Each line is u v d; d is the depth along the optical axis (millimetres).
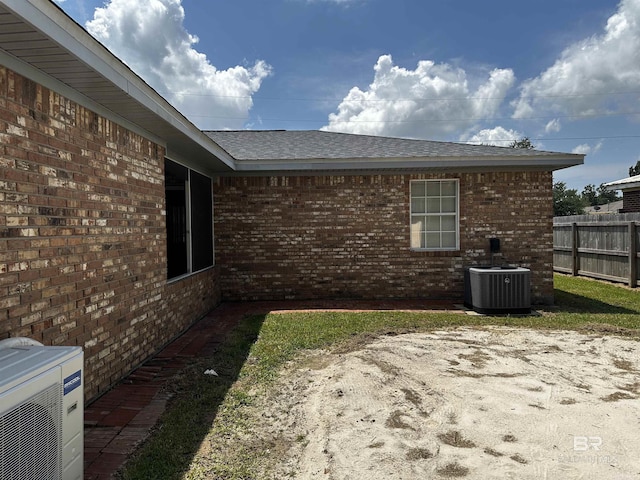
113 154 4293
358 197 8930
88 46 3043
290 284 8961
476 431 3174
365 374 4371
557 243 13898
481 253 8836
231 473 2664
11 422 1688
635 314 7453
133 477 2572
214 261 8820
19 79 2957
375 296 8953
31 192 3059
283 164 8430
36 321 3074
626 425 3244
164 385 4176
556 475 2596
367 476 2611
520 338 5836
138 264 4832
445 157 8336
